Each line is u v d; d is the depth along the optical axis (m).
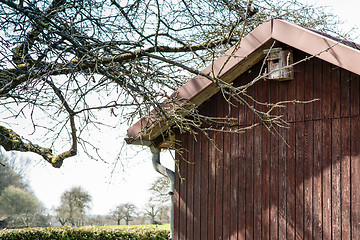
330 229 4.96
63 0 6.11
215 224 6.00
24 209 29.48
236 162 5.91
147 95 5.37
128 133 6.34
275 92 5.62
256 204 5.66
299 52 5.43
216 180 6.07
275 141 5.57
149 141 6.68
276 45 5.52
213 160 6.13
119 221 31.38
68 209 31.67
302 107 5.37
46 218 31.34
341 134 4.98
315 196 5.14
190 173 6.35
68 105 5.94
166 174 6.55
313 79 5.29
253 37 5.46
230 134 6.00
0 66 5.13
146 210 24.91
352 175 4.85
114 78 5.46
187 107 6.08
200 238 6.12
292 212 5.32
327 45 4.78
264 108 5.71
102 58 5.56
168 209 24.83
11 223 29.34
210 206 6.08
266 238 5.51
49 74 5.12
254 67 5.85
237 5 7.59
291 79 5.47
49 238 14.21
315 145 5.20
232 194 5.89
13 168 27.81
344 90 5.01
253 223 5.65
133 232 15.16
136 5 6.16
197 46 7.10
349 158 4.89
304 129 5.32
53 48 5.47
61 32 5.38
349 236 4.80
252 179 5.73
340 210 4.91
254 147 5.76
